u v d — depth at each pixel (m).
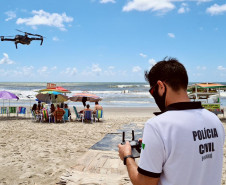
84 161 5.31
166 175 1.05
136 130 10.25
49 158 5.70
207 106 14.37
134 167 1.15
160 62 1.22
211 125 1.15
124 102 33.25
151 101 34.88
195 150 1.05
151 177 1.03
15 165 5.14
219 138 1.18
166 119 1.06
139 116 17.36
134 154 1.22
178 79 1.15
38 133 9.41
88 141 7.83
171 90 1.16
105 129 10.59
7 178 4.41
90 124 12.51
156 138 1.03
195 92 14.78
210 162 1.11
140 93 53.38
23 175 4.56
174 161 1.02
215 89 15.04
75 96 14.49
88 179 4.19
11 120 14.29
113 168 4.82
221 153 1.19
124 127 11.27
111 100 36.53
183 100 1.16
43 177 4.48
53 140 7.95
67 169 4.77
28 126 11.60
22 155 5.96
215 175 1.14
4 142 7.54
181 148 1.02
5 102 30.28
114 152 6.15
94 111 13.49
